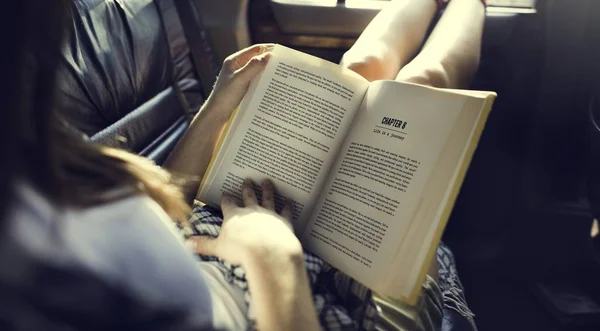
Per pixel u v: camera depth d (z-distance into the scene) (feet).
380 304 2.99
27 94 1.52
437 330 3.14
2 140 1.33
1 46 1.33
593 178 4.65
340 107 3.11
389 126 2.94
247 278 2.45
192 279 1.62
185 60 5.39
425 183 2.75
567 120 5.62
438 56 3.97
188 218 3.08
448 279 3.79
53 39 1.54
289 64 3.19
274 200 3.03
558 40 5.43
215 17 5.72
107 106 4.00
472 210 5.98
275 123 3.14
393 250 2.75
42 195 1.47
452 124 2.77
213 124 3.40
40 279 1.34
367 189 2.90
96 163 1.79
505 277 5.84
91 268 1.41
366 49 3.94
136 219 1.62
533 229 5.93
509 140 5.84
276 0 5.68
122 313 1.43
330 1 5.63
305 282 2.41
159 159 4.53
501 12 5.51
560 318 5.29
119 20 4.47
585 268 5.76
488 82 5.74
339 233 2.93
